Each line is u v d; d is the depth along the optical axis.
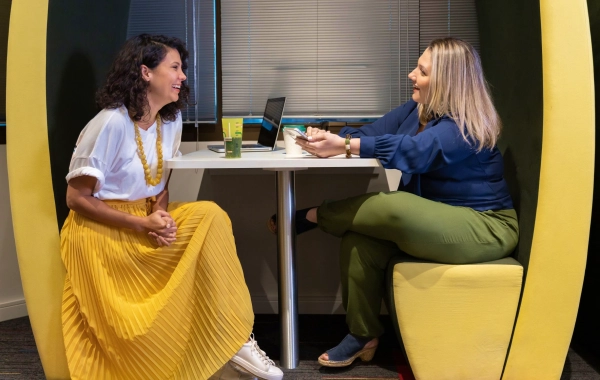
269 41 2.81
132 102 1.91
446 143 2.00
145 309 1.84
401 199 1.98
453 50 2.09
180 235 1.89
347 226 2.10
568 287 1.94
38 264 2.00
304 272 2.86
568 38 1.87
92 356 1.92
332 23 2.79
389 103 2.81
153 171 2.02
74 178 1.84
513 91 2.21
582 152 1.89
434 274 1.96
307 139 2.00
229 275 1.91
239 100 2.85
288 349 2.22
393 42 2.79
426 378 2.00
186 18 2.79
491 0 2.46
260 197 2.83
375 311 2.16
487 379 2.00
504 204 2.10
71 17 2.14
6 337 2.53
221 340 1.89
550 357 1.99
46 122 1.97
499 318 1.97
